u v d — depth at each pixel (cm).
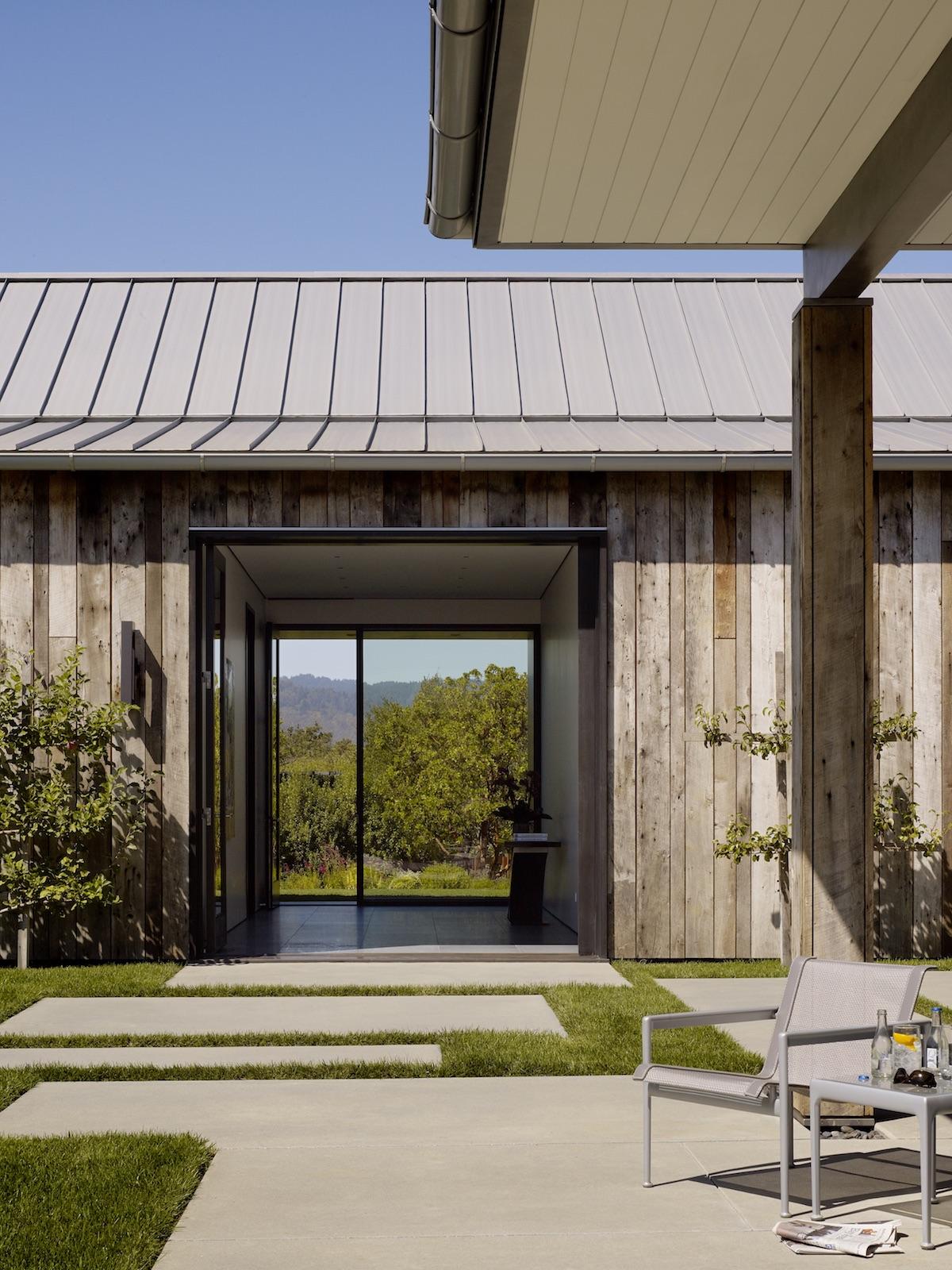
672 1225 391
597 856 924
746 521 934
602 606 927
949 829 930
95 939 898
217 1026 685
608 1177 439
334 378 1130
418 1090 561
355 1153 466
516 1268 356
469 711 1419
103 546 915
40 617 912
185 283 1256
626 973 862
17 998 754
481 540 934
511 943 1028
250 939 1057
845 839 516
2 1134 484
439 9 370
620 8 366
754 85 410
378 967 898
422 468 902
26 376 1109
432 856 1400
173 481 919
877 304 1242
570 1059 605
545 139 445
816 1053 453
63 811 854
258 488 919
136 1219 386
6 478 918
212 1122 507
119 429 998
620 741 924
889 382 1130
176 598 912
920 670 935
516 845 1184
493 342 1184
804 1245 373
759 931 920
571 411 1085
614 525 932
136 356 1145
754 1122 513
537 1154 466
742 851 891
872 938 515
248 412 1080
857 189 473
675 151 455
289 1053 625
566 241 534
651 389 1115
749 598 932
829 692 518
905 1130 504
